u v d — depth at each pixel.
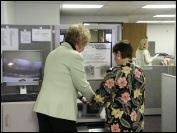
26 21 5.35
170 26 11.41
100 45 2.62
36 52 2.45
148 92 4.27
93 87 2.63
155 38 11.45
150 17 8.48
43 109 1.71
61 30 2.61
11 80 2.43
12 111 2.16
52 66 1.76
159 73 4.27
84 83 1.74
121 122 1.75
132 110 1.76
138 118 1.79
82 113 2.00
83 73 1.74
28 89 2.54
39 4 5.39
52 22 5.49
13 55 2.43
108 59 2.65
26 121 2.18
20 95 2.35
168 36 11.47
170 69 4.27
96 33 2.61
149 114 4.30
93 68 2.62
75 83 1.74
